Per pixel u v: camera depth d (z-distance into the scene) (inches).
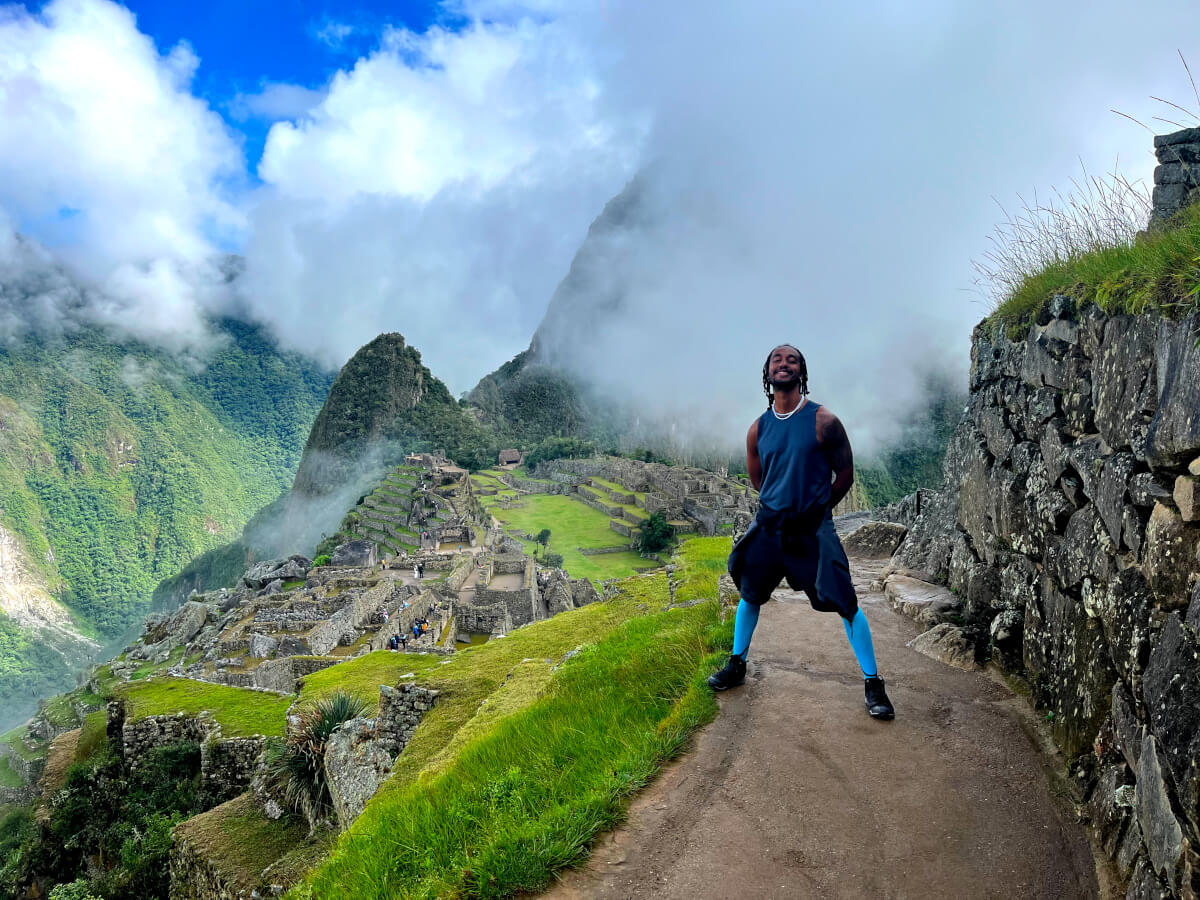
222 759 593.0
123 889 523.2
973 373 278.1
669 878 134.0
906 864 130.8
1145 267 141.6
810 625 254.5
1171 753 102.7
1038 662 183.3
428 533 3061.0
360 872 188.1
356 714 461.1
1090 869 126.0
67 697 1541.6
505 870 142.2
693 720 189.2
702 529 3639.3
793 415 184.9
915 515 366.9
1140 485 129.4
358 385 7598.4
